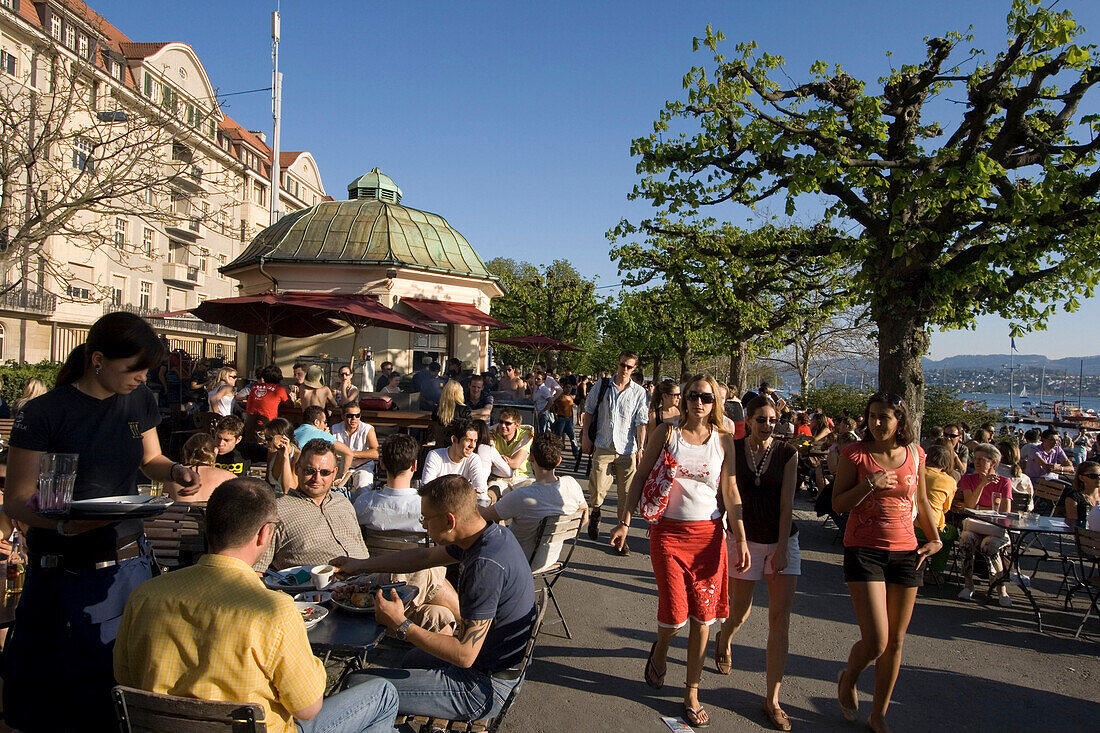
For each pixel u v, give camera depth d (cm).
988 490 750
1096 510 656
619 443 852
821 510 518
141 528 322
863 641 416
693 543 429
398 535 502
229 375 1022
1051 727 443
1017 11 954
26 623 292
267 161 5278
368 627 338
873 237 1182
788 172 1142
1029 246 1023
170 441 1063
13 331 3095
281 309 1322
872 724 424
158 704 236
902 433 416
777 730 421
